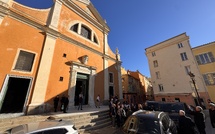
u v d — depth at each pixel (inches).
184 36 851.4
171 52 899.4
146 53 1063.0
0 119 216.5
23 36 306.8
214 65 708.0
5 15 283.4
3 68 258.8
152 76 967.6
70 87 382.6
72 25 464.4
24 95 284.5
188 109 272.1
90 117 298.8
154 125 139.9
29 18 331.3
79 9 503.8
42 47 341.7
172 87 829.2
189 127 157.4
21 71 284.8
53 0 428.1
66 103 317.7
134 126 146.3
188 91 747.4
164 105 298.5
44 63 329.1
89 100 445.4
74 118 271.4
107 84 552.4
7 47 273.1
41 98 303.1
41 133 126.7
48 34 360.2
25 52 303.3
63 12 438.0
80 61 451.2
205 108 645.3
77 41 451.8
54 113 297.3
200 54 775.1
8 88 267.1
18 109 269.4
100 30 636.7
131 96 1067.9
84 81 466.9
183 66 810.2
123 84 1103.0
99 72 537.0
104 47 615.5
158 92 898.1
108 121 325.1
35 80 304.0
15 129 134.8
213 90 678.5
